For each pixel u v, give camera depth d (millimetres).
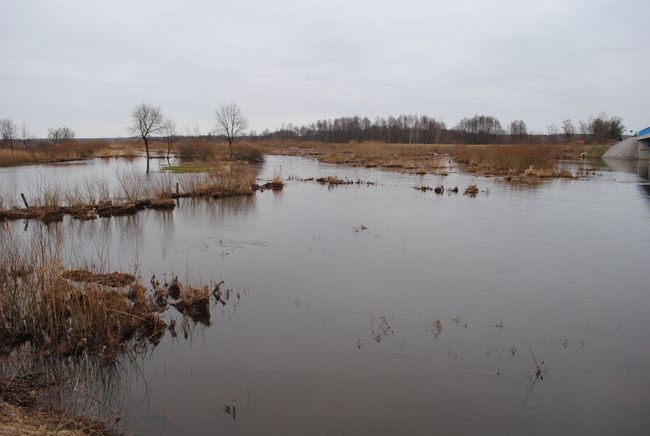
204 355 8875
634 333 10031
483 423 6988
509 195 29344
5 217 21062
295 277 13344
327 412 7160
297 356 8875
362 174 42906
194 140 66625
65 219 21438
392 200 27297
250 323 10297
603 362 8836
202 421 6879
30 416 6508
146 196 26047
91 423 6621
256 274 13602
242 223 20734
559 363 8766
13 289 9516
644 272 13977
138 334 9625
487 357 8953
